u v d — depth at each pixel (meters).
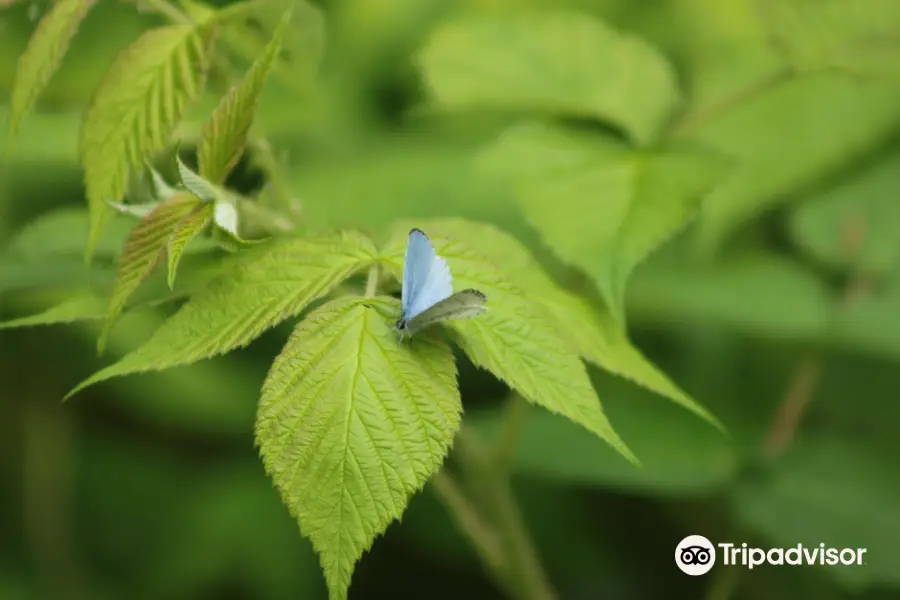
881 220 0.59
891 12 0.55
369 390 0.43
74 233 0.52
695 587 0.68
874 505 0.54
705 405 0.59
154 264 0.44
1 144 0.56
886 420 0.60
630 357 0.48
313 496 0.43
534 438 0.56
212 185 0.45
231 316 0.44
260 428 0.43
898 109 0.60
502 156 0.53
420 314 0.43
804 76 0.60
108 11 0.63
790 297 0.58
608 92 0.56
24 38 0.59
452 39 0.57
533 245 0.59
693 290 0.58
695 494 0.55
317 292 0.45
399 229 0.48
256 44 0.51
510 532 0.53
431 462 0.43
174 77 0.47
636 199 0.50
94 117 0.47
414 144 0.69
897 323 0.56
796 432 0.57
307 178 0.64
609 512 0.71
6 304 0.65
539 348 0.45
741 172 0.59
